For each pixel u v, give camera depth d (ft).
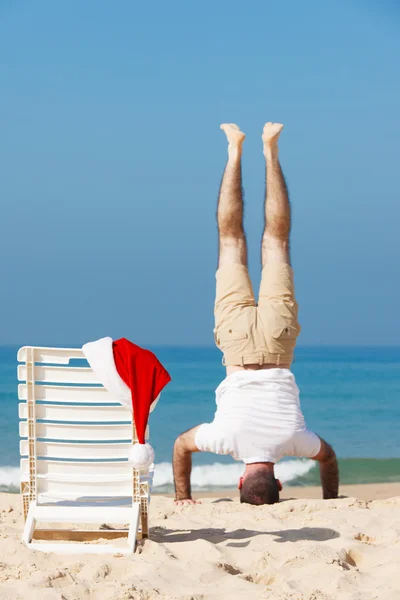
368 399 96.48
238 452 22.09
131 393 15.57
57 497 16.01
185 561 14.82
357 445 63.82
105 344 15.83
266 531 17.69
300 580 13.83
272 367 23.40
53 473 16.07
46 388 15.87
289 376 22.81
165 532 17.84
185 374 121.39
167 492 36.99
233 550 15.79
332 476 24.53
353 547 15.88
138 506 16.08
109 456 16.05
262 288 24.02
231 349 23.36
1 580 13.39
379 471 44.42
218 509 21.03
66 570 13.71
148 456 15.37
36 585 12.98
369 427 75.00
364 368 143.64
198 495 35.65
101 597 12.53
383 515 19.75
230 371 23.62
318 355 217.15
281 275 23.93
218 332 23.97
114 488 16.12
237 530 17.89
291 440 22.17
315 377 124.26
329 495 24.76
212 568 14.29
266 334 23.13
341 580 13.69
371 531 17.90
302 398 98.12
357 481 40.86
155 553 15.16
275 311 23.41
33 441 15.84
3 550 15.06
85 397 15.90
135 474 15.99
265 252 24.64
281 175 24.88
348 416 82.74
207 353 205.67
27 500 16.20
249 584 13.57
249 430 21.93
